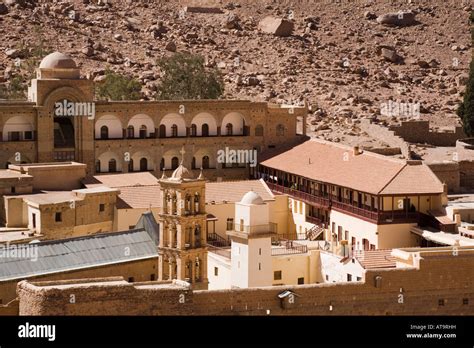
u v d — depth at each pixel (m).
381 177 183.50
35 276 144.38
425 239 175.88
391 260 159.88
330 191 192.38
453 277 141.38
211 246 172.62
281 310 128.62
